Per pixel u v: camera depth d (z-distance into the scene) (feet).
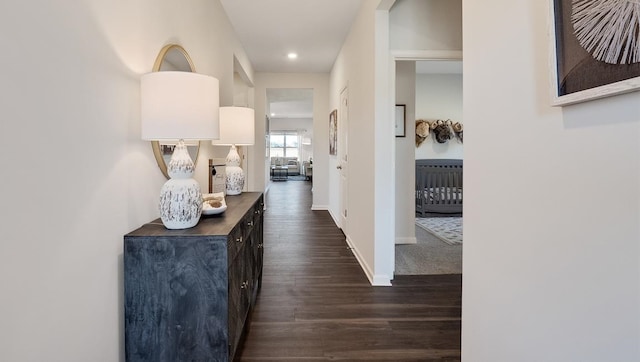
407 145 14.49
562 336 3.07
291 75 22.21
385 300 8.78
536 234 3.40
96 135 4.39
